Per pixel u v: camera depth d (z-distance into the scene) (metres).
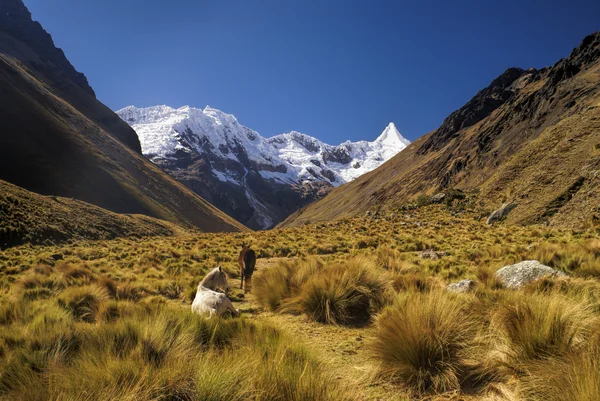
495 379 4.29
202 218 169.62
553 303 4.89
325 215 192.12
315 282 8.61
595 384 3.12
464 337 5.10
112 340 5.22
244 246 12.45
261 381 3.90
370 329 7.18
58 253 25.42
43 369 4.59
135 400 3.55
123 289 11.60
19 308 8.41
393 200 122.00
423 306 5.42
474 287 9.10
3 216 36.62
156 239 47.47
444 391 4.21
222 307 7.62
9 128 121.69
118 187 134.62
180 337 5.39
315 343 6.34
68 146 136.38
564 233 22.48
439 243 23.12
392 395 4.27
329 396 3.76
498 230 27.70
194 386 3.87
